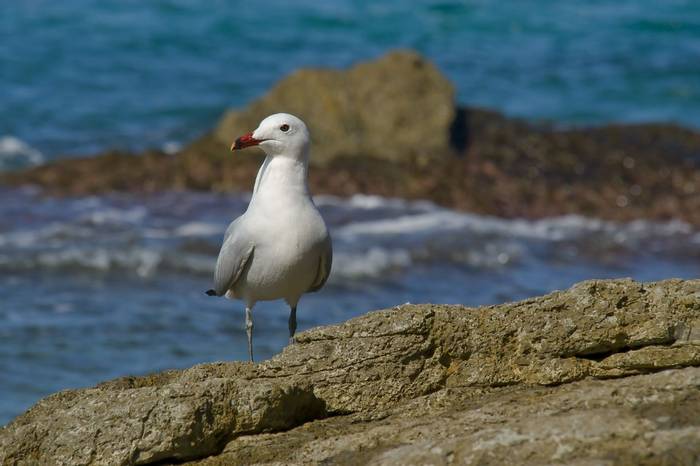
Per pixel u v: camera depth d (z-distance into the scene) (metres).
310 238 8.45
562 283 17.17
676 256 19.06
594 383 6.74
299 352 7.15
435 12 39.66
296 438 6.69
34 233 18.30
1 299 15.16
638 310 7.00
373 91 22.81
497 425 6.07
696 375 6.20
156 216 19.72
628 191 22.08
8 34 33.41
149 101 28.66
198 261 17.17
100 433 6.66
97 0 37.78
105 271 16.66
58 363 12.84
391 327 7.05
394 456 5.99
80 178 21.59
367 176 21.66
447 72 32.59
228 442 6.75
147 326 14.26
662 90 31.41
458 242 18.77
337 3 40.00
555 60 34.47
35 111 27.27
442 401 6.89
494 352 7.09
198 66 32.00
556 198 21.70
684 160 23.34
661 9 41.31
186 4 38.06
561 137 23.78
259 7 38.41
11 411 11.38
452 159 22.44
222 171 21.88
